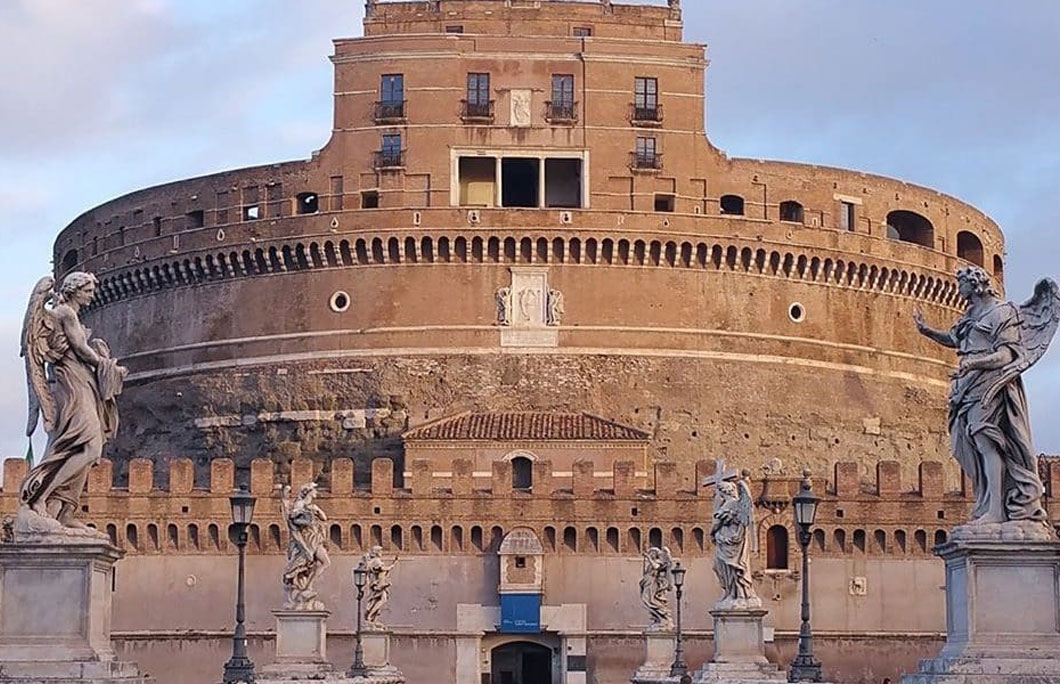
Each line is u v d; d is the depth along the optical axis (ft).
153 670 323.98
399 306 380.37
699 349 382.83
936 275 417.28
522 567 325.62
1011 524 81.97
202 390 391.24
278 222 386.73
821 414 391.65
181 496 328.08
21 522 81.66
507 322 378.53
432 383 376.07
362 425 375.86
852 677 326.85
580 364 377.50
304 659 190.90
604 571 328.70
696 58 390.63
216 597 326.44
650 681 233.55
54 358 83.41
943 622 328.29
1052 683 78.33
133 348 409.28
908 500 331.36
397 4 409.69
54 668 79.71
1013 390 83.41
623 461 337.11
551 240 379.35
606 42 387.96
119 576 326.24
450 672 326.03
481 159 388.98
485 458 353.10
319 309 384.27
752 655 179.01
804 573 162.40
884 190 410.11
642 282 383.04
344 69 389.19
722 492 184.24
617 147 385.09
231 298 393.29
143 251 405.59
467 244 379.35
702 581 327.47
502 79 386.32
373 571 277.03
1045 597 81.10
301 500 196.54
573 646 325.83
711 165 389.60
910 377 409.69
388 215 380.17
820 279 397.80
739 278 389.39
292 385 382.42
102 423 85.05
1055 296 83.35
